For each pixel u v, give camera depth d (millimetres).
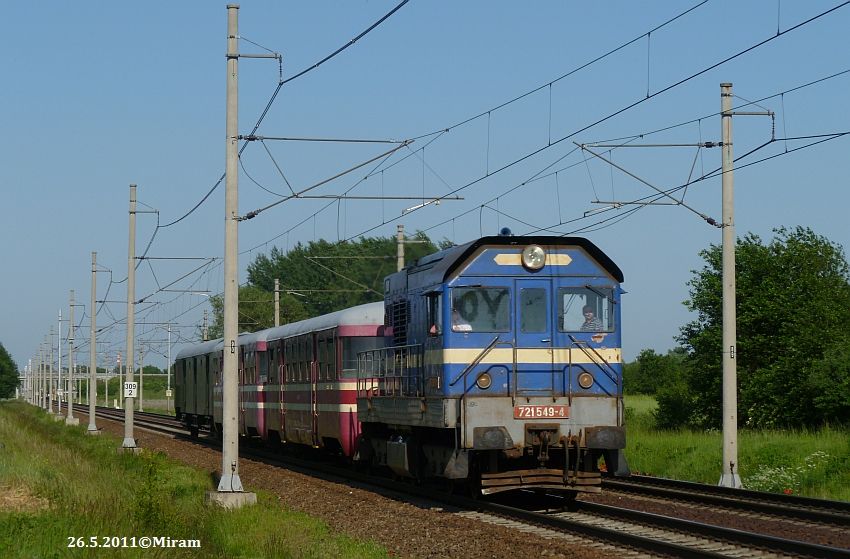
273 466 34125
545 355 21047
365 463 29312
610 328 21359
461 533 17766
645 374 79875
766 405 40188
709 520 19156
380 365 26641
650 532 17656
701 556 14586
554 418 20766
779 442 30547
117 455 39625
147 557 15305
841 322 41438
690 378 44250
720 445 32062
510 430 20578
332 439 31812
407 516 20250
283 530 18266
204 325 72875
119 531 17172
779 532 17500
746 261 43781
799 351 39875
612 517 19641
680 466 30750
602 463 32875
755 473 27688
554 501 22438
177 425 69312
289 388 35750
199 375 51906
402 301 24828
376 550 16406
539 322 21141
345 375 29609
